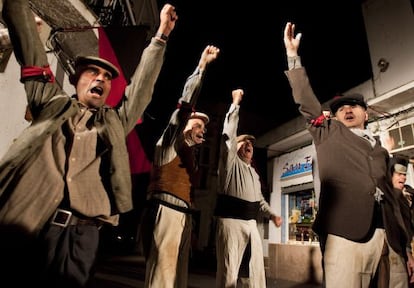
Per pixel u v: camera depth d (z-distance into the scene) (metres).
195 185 3.20
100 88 2.09
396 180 3.95
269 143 10.71
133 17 8.34
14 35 1.84
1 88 3.88
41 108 1.83
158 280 2.60
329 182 2.33
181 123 3.03
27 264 1.59
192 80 3.17
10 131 4.01
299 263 8.15
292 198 9.82
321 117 2.50
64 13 4.70
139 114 2.17
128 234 21.56
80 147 1.85
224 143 3.81
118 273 8.25
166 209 2.82
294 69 2.57
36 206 1.62
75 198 1.73
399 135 6.70
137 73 2.19
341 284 2.10
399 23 7.17
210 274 9.91
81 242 1.69
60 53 5.02
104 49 5.30
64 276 1.59
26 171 1.67
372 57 7.68
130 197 1.91
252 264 3.52
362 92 7.80
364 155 2.37
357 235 2.12
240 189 3.67
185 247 2.95
